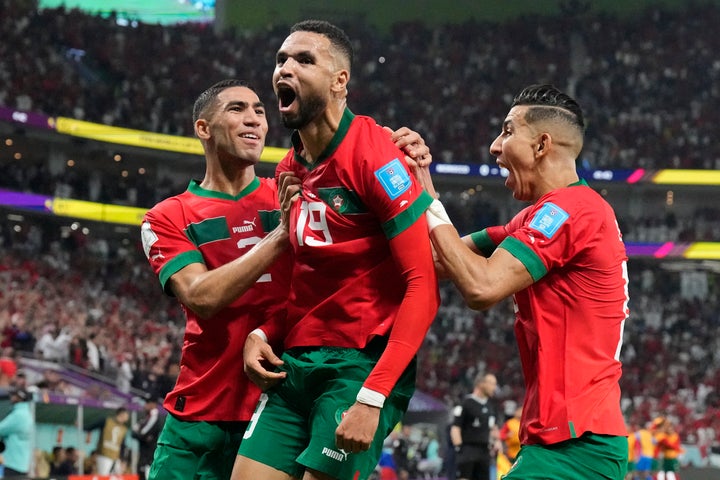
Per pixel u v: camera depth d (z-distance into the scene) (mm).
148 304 32250
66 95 34281
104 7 45156
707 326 37281
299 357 4125
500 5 46406
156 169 38719
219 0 43969
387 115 41750
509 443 13633
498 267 3906
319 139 3971
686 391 32406
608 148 41688
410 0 45531
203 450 4836
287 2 44375
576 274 4035
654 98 44094
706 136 42406
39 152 35750
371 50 44062
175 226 4801
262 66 41656
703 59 45375
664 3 47219
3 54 34375
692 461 22766
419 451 19281
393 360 3785
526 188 4305
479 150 40562
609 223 4137
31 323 23922
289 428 4164
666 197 42594
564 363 3969
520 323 4180
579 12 46719
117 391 21375
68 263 32406
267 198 5043
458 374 31172
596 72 45062
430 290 3855
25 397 9586
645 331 36844
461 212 39906
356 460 3961
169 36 41375
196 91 39188
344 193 3910
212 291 4273
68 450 12156
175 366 14797
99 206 34281
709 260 41438
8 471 9273
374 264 4016
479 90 43344
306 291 4102
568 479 3885
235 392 4770
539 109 4227
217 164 4965
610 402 3969
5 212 33531
